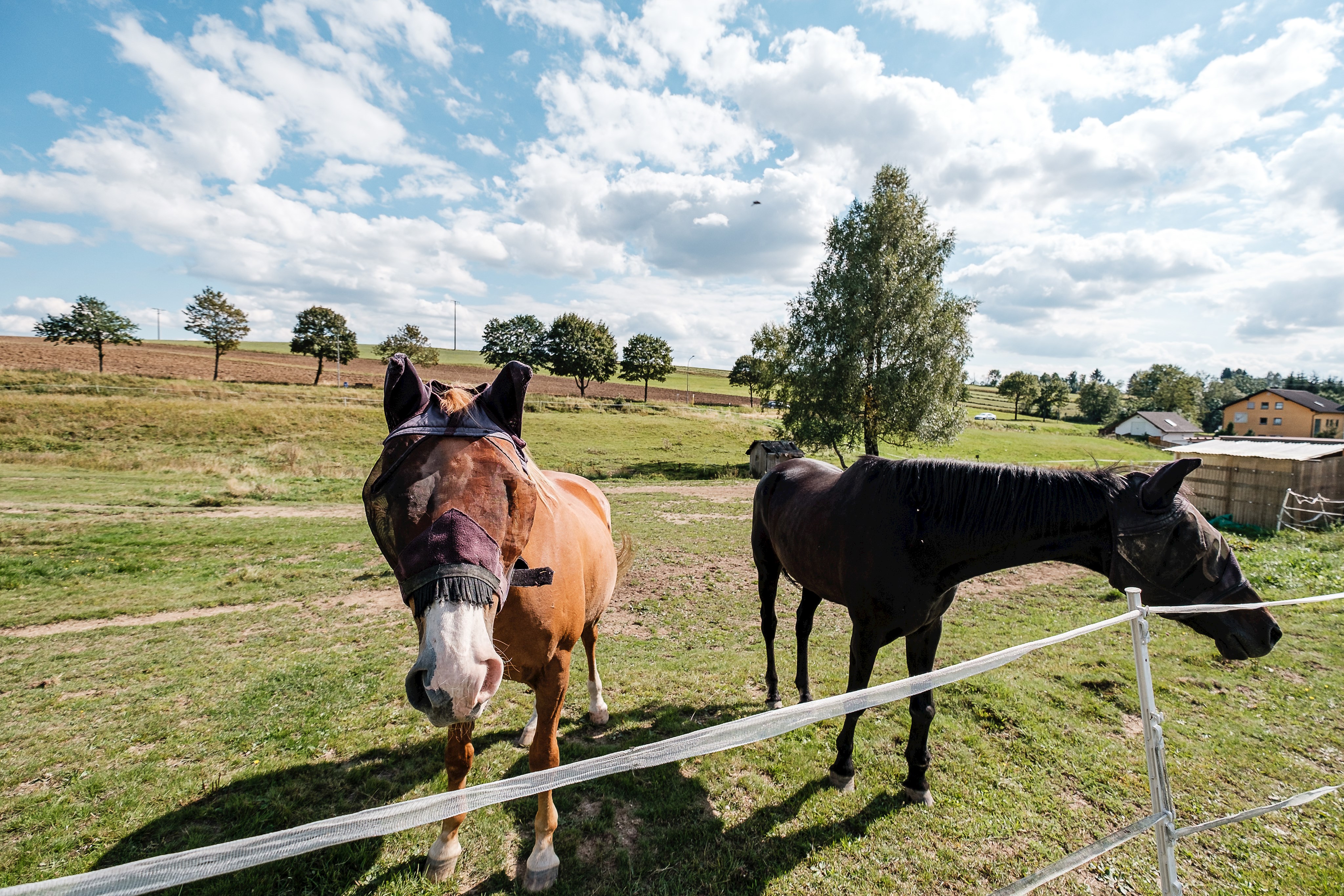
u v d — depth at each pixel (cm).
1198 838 296
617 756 162
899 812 312
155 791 316
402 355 202
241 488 1609
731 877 266
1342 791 336
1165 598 255
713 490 2144
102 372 5112
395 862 268
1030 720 408
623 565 421
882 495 308
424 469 175
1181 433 6341
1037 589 842
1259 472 1277
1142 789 335
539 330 8119
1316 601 258
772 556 457
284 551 1027
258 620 675
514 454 196
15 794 315
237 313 5862
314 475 2127
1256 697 453
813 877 268
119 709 425
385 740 377
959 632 642
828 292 2547
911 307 2419
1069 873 274
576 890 257
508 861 272
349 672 497
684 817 306
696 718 418
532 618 224
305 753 360
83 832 282
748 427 4412
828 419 2606
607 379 7056
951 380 2506
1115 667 506
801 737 384
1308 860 282
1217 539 254
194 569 902
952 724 402
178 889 249
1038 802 323
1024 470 287
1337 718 419
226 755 358
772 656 452
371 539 1125
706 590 859
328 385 5694
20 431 2441
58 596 748
